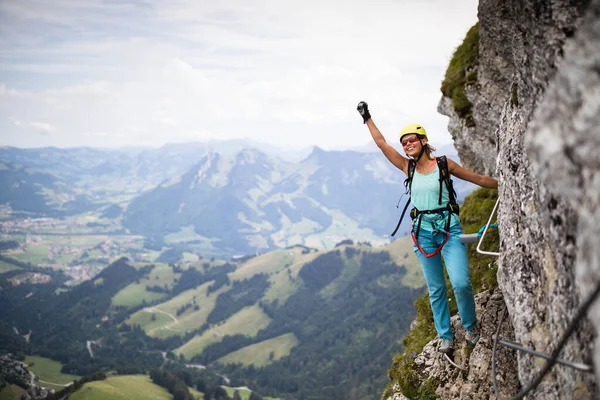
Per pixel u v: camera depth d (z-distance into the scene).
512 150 5.91
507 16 10.55
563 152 3.09
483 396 7.20
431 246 7.52
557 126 3.15
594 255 2.88
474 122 13.92
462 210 14.03
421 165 7.42
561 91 3.15
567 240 3.67
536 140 3.35
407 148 7.35
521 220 5.36
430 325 10.48
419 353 9.62
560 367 4.15
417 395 8.60
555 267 4.25
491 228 10.95
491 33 11.46
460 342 8.36
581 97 2.94
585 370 3.46
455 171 7.22
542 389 4.51
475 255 10.73
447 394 8.01
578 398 3.73
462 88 14.55
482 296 8.88
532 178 4.98
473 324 7.54
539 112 3.47
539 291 4.71
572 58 3.11
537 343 4.64
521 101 5.67
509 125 6.29
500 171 6.48
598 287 2.83
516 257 5.39
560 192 3.21
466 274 7.25
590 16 3.05
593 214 2.85
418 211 7.40
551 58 4.30
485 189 13.88
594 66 2.88
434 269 7.79
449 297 10.16
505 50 11.32
